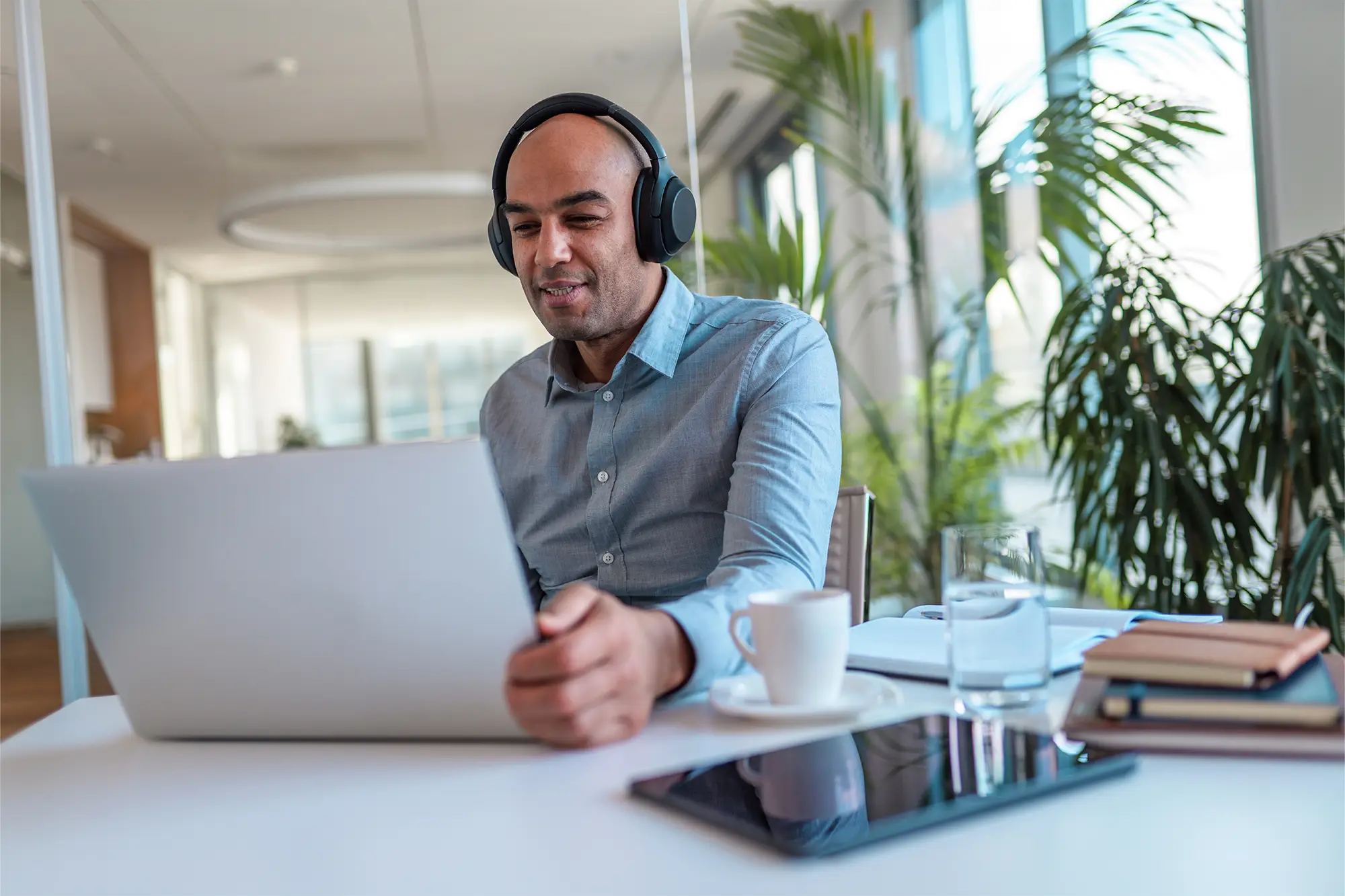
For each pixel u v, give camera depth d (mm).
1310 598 2143
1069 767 635
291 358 4508
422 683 763
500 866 556
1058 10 3230
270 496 725
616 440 1350
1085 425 2664
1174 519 2379
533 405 1465
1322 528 2154
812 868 525
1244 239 2639
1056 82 3215
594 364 1404
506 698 750
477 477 698
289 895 538
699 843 568
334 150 3322
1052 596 3053
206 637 786
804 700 794
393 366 4555
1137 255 2793
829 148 3898
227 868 581
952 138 3834
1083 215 2865
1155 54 2832
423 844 596
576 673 732
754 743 739
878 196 3723
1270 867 500
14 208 2250
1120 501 2346
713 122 3672
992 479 3539
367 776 730
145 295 3740
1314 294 2178
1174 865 507
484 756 757
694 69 3404
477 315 4441
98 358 3488
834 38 3307
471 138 3408
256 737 834
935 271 3900
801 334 1319
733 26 3242
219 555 749
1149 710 686
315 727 811
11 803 722
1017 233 3391
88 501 750
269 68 3025
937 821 566
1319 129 2531
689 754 726
